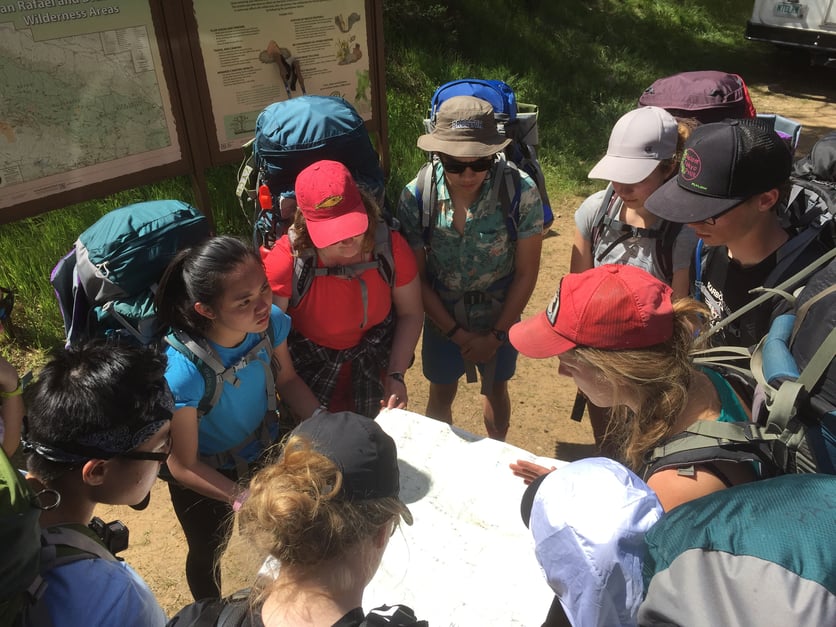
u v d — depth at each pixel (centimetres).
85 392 132
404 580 166
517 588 164
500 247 257
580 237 259
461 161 233
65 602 116
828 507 85
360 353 240
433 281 273
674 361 136
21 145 283
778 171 171
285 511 102
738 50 1145
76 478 136
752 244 181
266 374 201
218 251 173
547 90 789
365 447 115
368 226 220
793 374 128
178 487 208
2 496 101
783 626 76
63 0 278
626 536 111
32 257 396
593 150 705
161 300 179
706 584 83
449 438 213
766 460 124
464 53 789
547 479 126
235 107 341
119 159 312
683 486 126
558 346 145
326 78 367
